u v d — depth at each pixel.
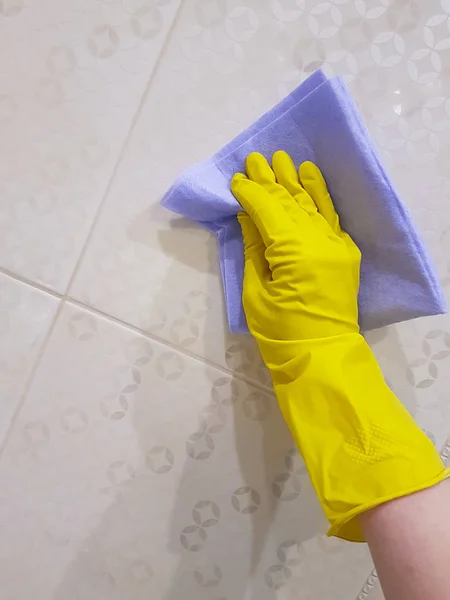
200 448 0.57
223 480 0.58
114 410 0.56
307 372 0.46
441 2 0.56
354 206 0.49
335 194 0.51
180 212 0.52
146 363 0.56
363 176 0.46
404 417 0.45
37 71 0.54
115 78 0.54
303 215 0.49
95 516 0.57
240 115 0.55
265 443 0.58
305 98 0.47
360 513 0.42
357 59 0.56
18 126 0.54
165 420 0.57
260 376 0.57
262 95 0.55
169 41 0.54
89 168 0.54
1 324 0.54
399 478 0.40
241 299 0.54
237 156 0.51
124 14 0.54
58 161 0.54
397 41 0.56
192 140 0.55
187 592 0.59
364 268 0.51
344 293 0.48
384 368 0.59
